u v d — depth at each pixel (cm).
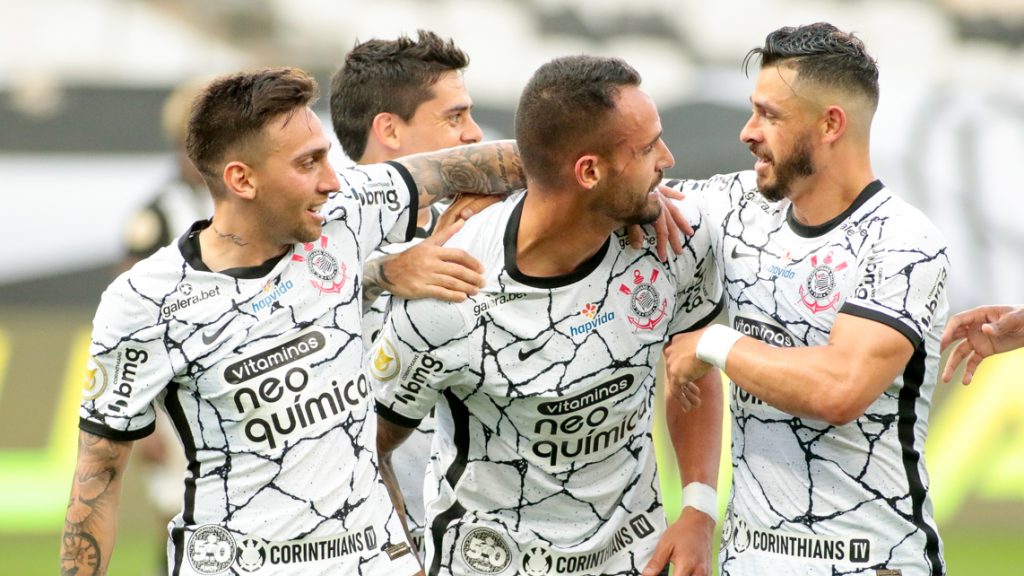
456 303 1147
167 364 1072
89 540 1084
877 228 1083
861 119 1088
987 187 2788
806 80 1067
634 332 1162
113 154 2720
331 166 1094
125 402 1073
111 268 2702
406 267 1162
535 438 1184
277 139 1055
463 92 1512
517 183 1216
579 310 1151
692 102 2825
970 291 2752
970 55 2839
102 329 1068
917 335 1055
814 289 1103
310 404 1091
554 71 1097
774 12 2828
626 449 1215
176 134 2205
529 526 1218
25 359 2639
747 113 2816
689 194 1223
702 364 1121
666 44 2833
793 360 1061
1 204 2673
